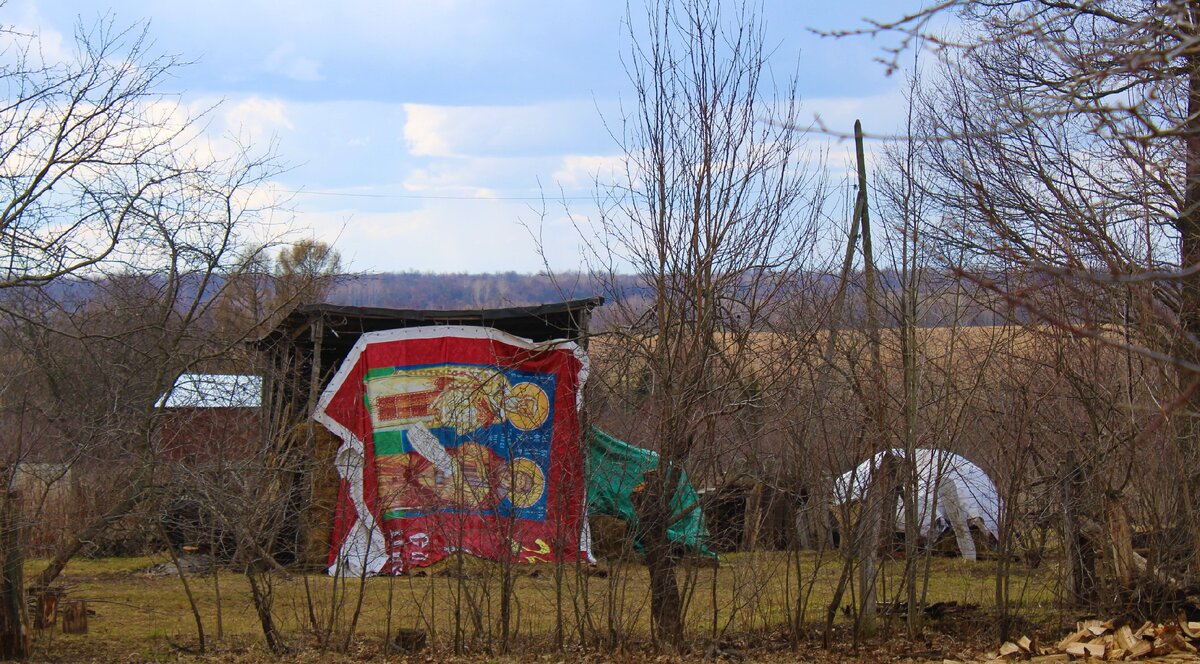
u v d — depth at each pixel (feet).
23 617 33.58
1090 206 35.32
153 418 37.04
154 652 34.91
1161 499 36.96
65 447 37.37
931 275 39.78
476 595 38.34
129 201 39.40
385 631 37.88
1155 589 36.63
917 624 37.83
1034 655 34.81
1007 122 37.60
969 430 38.86
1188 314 33.37
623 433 36.19
